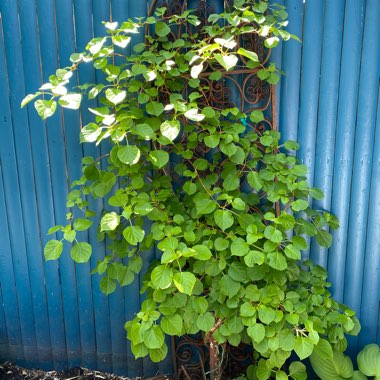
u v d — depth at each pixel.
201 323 1.78
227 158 2.05
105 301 2.37
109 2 2.01
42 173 2.23
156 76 1.83
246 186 2.15
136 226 1.75
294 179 1.90
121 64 2.05
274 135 1.97
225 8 1.92
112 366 2.47
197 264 1.84
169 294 1.80
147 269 2.28
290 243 1.99
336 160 2.11
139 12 2.02
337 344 1.99
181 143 2.09
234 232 1.91
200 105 2.06
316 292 2.01
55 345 2.47
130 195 1.94
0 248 2.35
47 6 2.03
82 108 2.13
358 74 2.01
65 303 2.40
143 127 1.71
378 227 2.16
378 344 2.29
